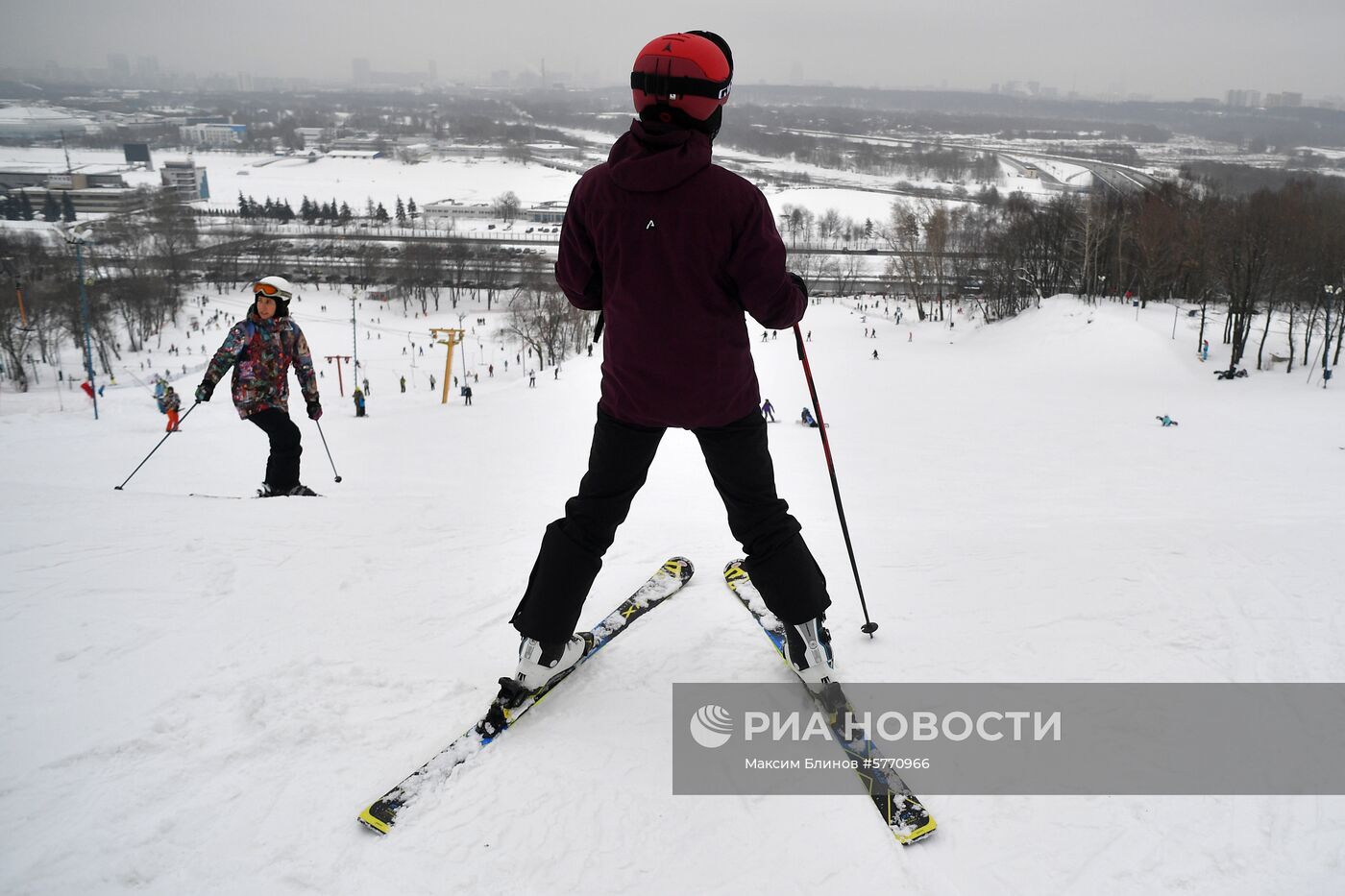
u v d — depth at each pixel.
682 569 3.28
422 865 1.87
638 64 1.99
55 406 28.86
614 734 2.32
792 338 51.78
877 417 26.47
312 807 2.04
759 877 1.86
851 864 1.89
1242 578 3.38
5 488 4.97
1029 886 1.83
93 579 3.27
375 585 3.31
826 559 3.77
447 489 10.24
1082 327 44.28
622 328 2.14
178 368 45.81
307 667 2.61
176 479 11.52
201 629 2.86
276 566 3.48
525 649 2.37
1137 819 2.03
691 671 2.63
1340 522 4.99
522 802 2.06
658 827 1.99
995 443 20.89
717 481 2.39
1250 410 27.05
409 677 2.58
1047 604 3.13
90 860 1.84
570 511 2.38
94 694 2.43
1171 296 53.69
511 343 58.72
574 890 1.82
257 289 5.33
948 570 3.53
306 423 25.08
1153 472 16.09
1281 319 43.50
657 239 2.00
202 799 2.04
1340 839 1.96
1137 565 3.56
